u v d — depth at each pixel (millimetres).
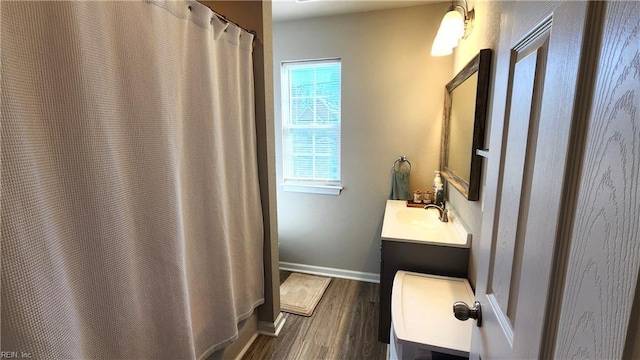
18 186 641
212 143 1266
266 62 1718
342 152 2676
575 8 419
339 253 2844
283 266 3018
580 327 388
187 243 1238
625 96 319
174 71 1056
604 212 348
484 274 840
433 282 1586
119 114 869
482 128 1417
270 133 1809
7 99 620
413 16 2330
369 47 2455
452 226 1904
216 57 1334
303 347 1885
